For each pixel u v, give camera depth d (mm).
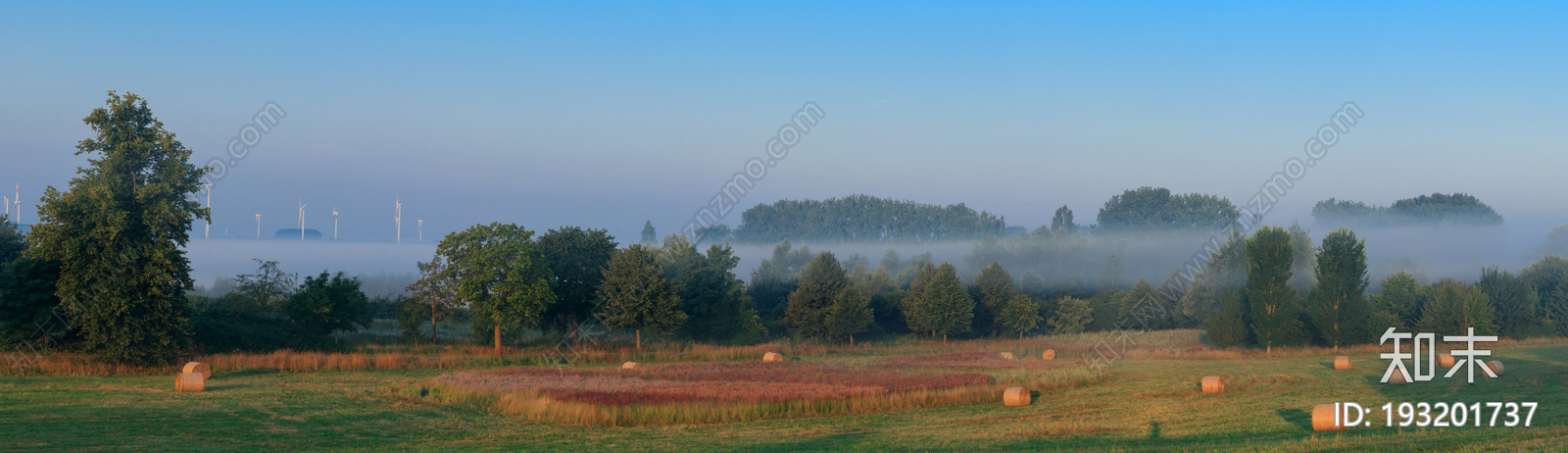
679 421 30078
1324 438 22469
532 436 27016
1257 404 31406
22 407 29016
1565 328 73312
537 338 70750
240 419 28328
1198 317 83812
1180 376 42000
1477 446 20062
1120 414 30016
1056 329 93250
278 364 44656
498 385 36156
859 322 78312
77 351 44719
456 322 63562
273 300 63688
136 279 42438
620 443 25469
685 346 67125
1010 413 31281
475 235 60344
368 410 31266
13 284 44500
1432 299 70062
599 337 71812
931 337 85750
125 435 24562
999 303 91375
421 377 42812
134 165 44344
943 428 28125
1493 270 76188
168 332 43812
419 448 24531
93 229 42281
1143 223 153125
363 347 59688
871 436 26281
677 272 80562
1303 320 70125
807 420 30469
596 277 71188
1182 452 21422
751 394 33031
